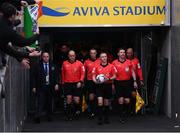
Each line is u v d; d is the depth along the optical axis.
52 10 30.05
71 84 29.28
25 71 29.67
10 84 20.70
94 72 28.05
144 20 30.11
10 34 15.31
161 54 32.00
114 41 34.47
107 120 28.36
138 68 29.47
